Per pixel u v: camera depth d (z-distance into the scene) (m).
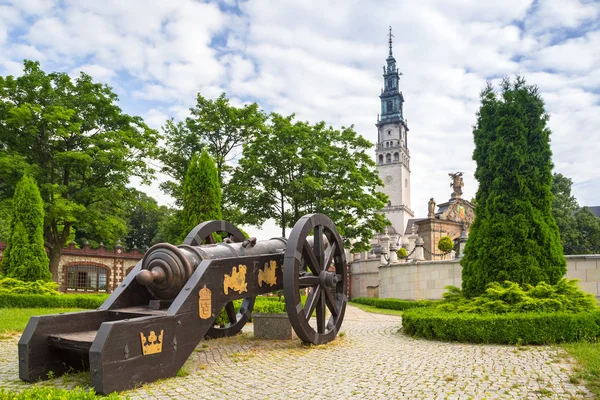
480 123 10.59
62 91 20.75
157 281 6.16
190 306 5.86
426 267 20.45
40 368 5.34
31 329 5.32
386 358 6.88
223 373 5.83
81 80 21.53
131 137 21.17
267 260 7.57
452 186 56.09
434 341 8.58
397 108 107.88
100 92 21.47
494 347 7.73
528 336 7.88
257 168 21.44
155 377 5.27
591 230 40.56
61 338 5.31
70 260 27.88
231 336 9.21
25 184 16.05
